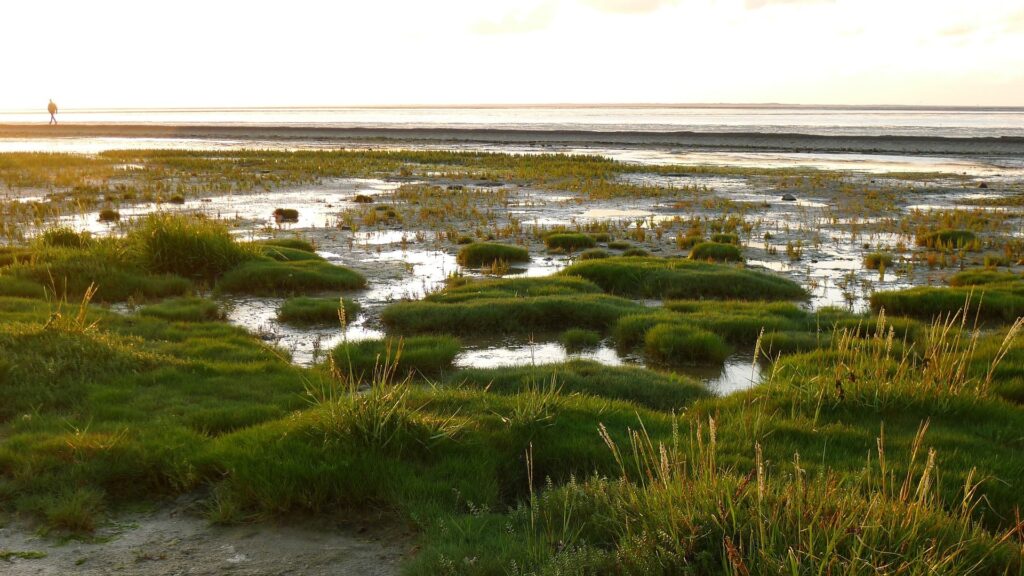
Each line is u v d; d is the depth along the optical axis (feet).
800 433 21.74
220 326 36.55
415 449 19.99
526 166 141.18
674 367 33.83
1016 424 22.41
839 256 59.72
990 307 41.42
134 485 19.25
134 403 24.44
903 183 113.60
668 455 18.38
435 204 87.15
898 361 30.45
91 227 68.18
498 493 18.93
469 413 23.26
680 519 14.57
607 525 15.96
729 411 24.17
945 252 59.72
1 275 42.55
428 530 16.55
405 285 48.65
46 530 16.94
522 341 37.73
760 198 95.55
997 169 144.25
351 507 18.02
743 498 15.01
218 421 22.99
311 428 20.62
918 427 22.53
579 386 28.81
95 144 216.13
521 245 63.31
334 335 37.45
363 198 89.15
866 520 14.06
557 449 20.42
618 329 37.58
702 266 50.78
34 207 74.74
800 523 13.82
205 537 16.94
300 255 53.78
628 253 58.90
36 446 20.25
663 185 110.42
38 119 637.30
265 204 86.99
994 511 16.75
